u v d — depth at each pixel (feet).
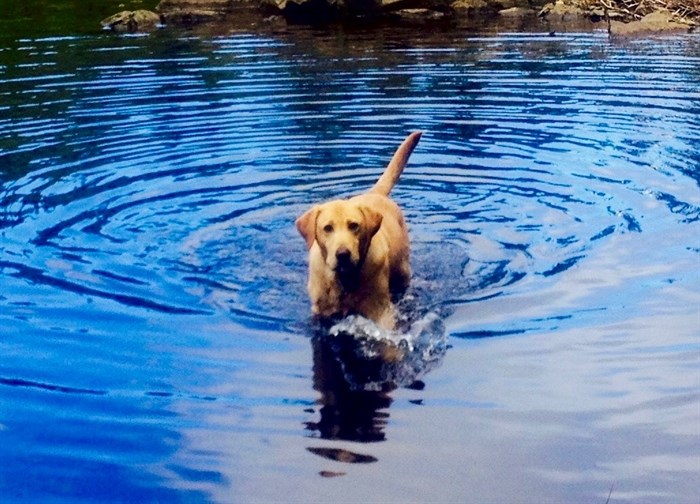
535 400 8.02
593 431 7.57
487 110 17.56
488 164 14.39
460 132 16.12
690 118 16.63
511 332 9.18
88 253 11.12
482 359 8.71
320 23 30.48
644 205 12.44
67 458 7.33
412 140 11.60
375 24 30.19
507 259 10.92
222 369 8.61
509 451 7.35
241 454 7.36
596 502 6.77
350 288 9.56
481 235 11.68
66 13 32.81
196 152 15.07
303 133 16.16
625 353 8.70
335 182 13.70
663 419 7.70
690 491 6.86
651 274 10.30
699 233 11.37
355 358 8.82
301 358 8.83
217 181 13.71
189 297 10.04
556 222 12.00
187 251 11.25
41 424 7.75
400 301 9.96
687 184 13.19
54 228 11.88
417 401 8.07
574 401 7.99
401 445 7.46
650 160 14.30
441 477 7.05
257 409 7.97
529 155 14.79
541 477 7.04
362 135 15.99
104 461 7.29
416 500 6.82
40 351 8.86
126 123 16.78
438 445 7.44
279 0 33.32
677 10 30.50
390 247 10.11
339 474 7.11
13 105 18.28
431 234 11.74
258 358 8.82
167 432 7.64
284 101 18.38
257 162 14.58
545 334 9.11
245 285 10.38
